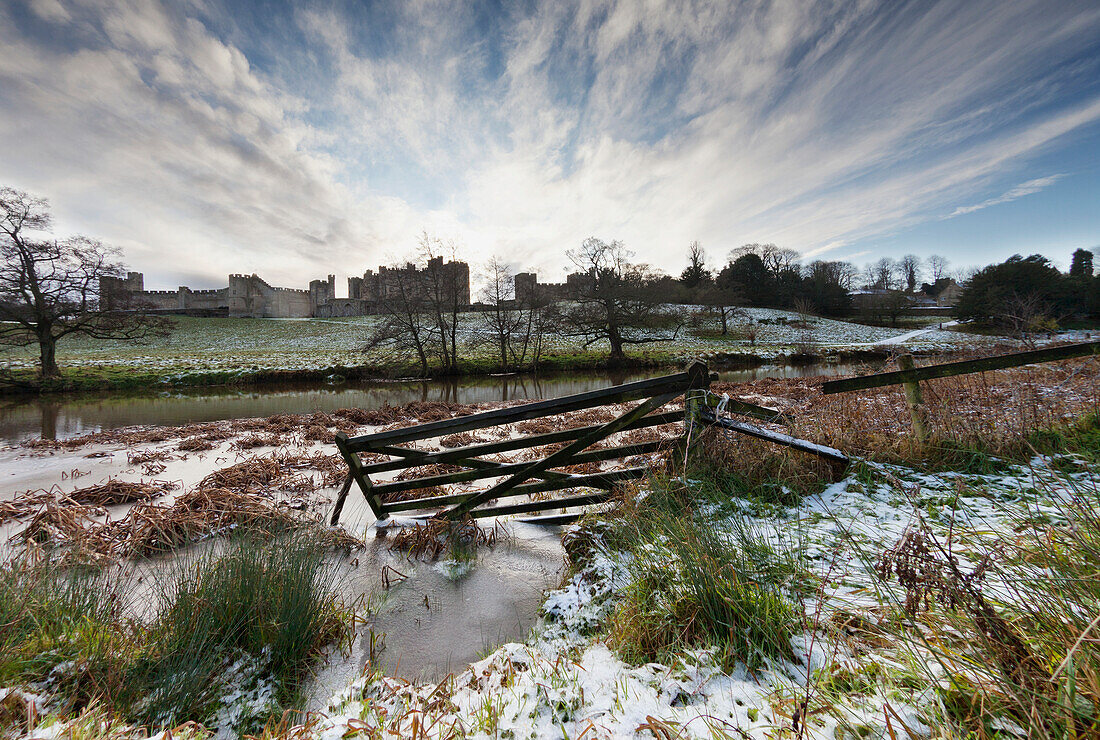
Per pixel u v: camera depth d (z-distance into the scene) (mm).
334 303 79062
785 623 2186
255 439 10242
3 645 2467
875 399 7270
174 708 2355
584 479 4816
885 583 2199
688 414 4441
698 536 2834
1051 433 4527
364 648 3135
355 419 13547
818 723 1608
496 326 37094
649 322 39469
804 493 4012
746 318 66438
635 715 1843
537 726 1857
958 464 4312
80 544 4262
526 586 3908
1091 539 2006
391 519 5492
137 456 8906
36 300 25125
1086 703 1377
